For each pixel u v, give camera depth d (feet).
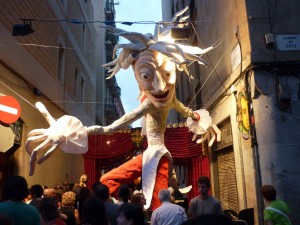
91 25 66.90
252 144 21.21
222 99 28.68
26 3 30.86
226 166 29.01
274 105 20.84
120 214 9.91
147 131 20.90
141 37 19.47
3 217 6.82
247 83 22.11
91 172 30.68
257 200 20.57
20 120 28.86
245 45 22.48
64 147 17.57
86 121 58.65
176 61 18.53
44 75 35.76
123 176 19.99
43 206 12.84
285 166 20.08
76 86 53.01
